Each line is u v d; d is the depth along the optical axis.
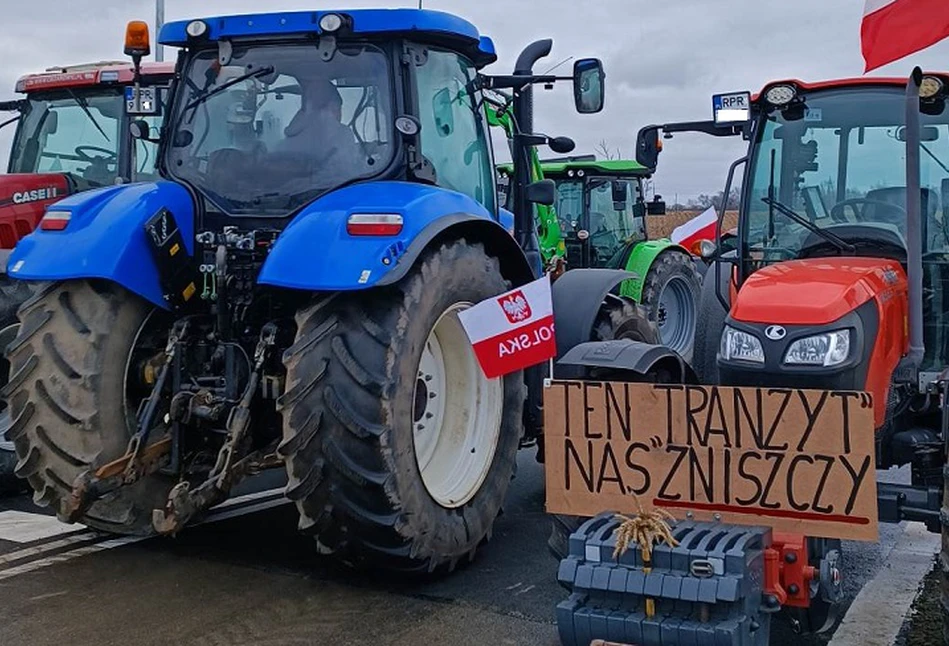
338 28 4.94
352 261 4.28
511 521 5.82
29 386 4.81
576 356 4.71
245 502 6.07
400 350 4.41
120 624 4.28
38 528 5.61
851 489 3.49
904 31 5.10
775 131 5.35
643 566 3.40
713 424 3.67
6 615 4.37
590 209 13.19
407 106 5.00
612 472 3.82
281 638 4.14
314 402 4.33
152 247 4.84
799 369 4.29
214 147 5.14
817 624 3.90
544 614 4.41
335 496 4.37
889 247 5.03
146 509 5.08
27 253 4.92
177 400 4.67
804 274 4.62
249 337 4.86
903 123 5.12
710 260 5.46
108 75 7.72
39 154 8.09
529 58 6.05
